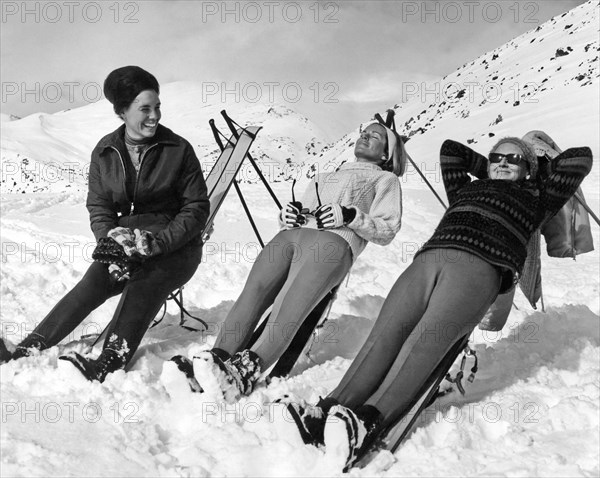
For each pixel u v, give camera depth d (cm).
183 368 343
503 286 368
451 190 413
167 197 438
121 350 390
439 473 290
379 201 431
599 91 5044
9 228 934
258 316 391
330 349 465
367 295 608
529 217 372
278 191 1692
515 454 306
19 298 563
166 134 436
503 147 391
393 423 328
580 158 378
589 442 317
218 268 704
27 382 364
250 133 510
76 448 303
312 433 308
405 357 338
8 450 294
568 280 699
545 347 456
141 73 419
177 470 287
